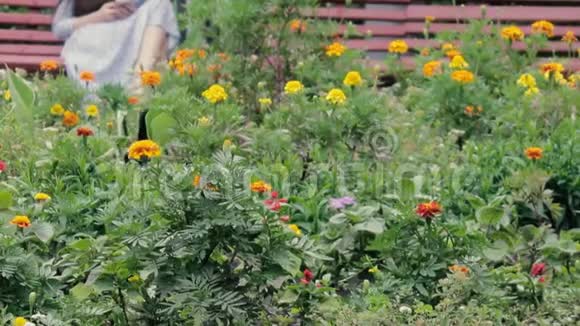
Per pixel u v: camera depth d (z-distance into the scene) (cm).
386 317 726
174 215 697
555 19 1544
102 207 894
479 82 1154
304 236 753
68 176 955
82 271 754
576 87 1174
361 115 1006
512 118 1094
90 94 1324
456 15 1548
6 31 1577
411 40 1522
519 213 953
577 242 897
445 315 716
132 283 722
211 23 1211
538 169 956
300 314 741
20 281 746
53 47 1564
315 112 1021
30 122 1112
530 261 862
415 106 1175
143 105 1106
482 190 971
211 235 692
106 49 1434
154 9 1427
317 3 1220
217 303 680
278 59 1180
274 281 712
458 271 755
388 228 877
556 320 774
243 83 1165
